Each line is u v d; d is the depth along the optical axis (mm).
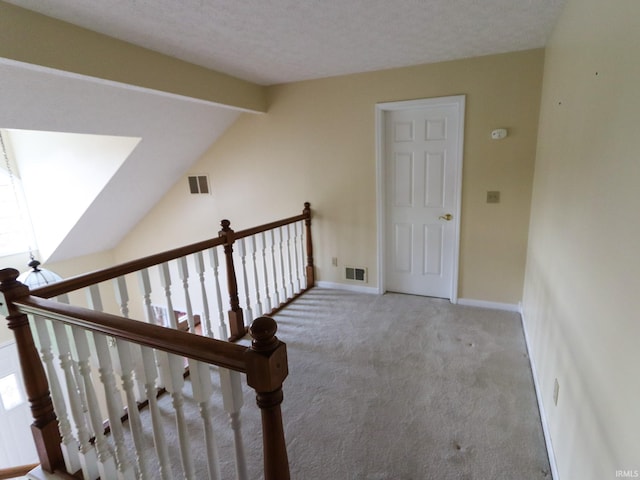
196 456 1729
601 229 1181
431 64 3072
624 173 1005
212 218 4438
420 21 2150
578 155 1528
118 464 1454
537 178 2742
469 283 3365
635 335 878
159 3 1804
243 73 3199
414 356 2549
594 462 1123
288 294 3709
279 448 998
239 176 4156
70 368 1493
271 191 4043
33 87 2361
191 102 3334
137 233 4965
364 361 2506
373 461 1680
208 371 1090
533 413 1954
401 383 2250
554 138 2131
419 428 1872
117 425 1425
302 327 3041
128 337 1165
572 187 1611
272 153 3934
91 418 1464
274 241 3369
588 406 1211
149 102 3061
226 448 1771
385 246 3697
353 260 3814
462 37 2455
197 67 2887
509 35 2445
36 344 1585
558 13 2070
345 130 3533
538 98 2803
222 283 4516
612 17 1164
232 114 3896
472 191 3170
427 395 2129
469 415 1953
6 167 4129
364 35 2355
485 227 3189
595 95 1319
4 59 1755
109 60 2217
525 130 2893
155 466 1674
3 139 4066
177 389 1169
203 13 1938
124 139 3504
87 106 2742
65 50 1986
